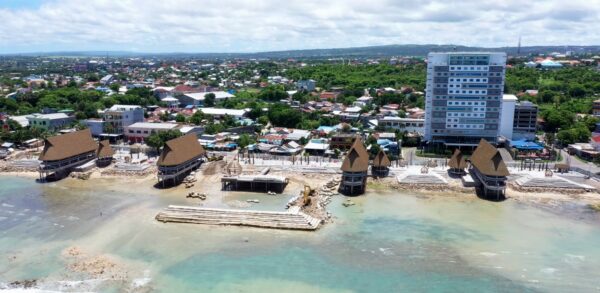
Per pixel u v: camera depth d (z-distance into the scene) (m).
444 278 78.94
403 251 89.00
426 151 166.25
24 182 134.50
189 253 87.94
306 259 85.81
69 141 143.25
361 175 122.44
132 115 193.12
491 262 84.44
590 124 195.38
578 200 117.31
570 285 76.44
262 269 81.94
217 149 169.75
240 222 101.56
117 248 89.69
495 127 170.00
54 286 75.56
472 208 112.56
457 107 170.50
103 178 137.88
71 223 102.06
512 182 128.75
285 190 126.56
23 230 98.00
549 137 178.88
